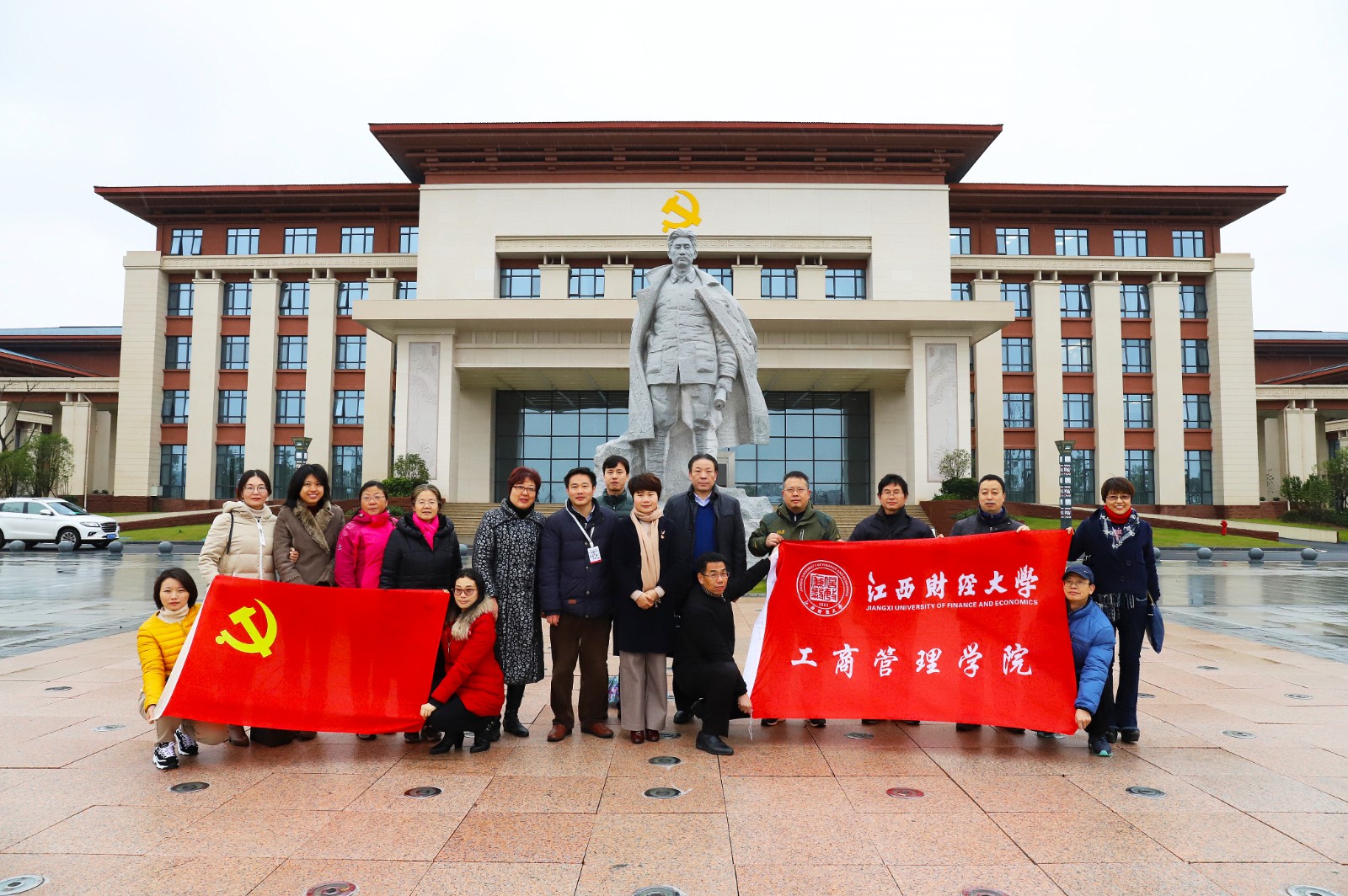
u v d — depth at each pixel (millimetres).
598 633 5641
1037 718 5277
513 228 38125
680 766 4875
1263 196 40844
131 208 41969
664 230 38031
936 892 3221
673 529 5633
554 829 3859
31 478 39750
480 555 5480
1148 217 42344
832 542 5852
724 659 5312
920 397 34406
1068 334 41656
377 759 5047
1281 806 4188
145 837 3754
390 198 41312
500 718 5805
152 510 40906
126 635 9828
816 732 5703
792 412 40062
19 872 3381
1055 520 35750
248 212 42344
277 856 3537
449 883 3283
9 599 13766
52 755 5051
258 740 5348
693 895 3182
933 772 4758
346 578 5770
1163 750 5207
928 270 37875
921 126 37219
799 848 3637
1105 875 3369
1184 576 20031
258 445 40531
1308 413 45969
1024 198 41219
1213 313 41562
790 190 38219
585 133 37469
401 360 34688
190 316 42281
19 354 52000
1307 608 13359
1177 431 40844
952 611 5672
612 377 36938
